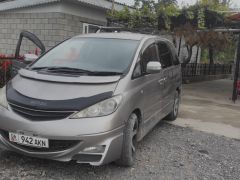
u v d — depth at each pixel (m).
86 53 5.55
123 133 4.61
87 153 4.26
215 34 15.26
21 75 5.05
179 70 7.95
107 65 5.21
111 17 12.86
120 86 4.67
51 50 5.89
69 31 13.39
